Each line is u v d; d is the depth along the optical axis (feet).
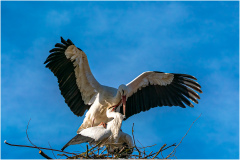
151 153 36.86
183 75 49.08
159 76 49.52
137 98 49.85
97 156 37.29
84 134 39.42
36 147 35.29
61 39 43.04
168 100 50.24
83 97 47.34
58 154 36.35
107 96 46.34
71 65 45.42
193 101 49.37
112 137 40.42
